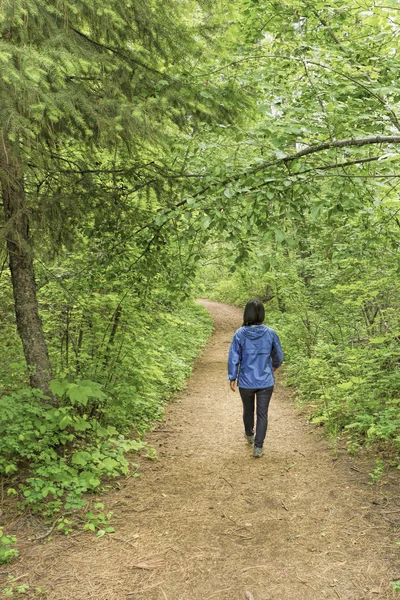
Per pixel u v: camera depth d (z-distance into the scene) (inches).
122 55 163.3
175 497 152.2
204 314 833.5
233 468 180.4
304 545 120.3
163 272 225.5
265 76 186.5
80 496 144.9
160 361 354.3
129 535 126.1
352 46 222.4
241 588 103.1
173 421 260.4
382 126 189.8
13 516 131.6
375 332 293.9
